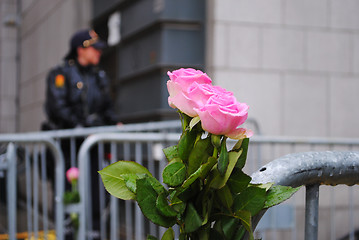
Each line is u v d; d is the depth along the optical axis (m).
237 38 7.40
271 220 5.48
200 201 1.20
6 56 13.76
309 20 7.68
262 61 7.48
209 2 7.41
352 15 7.84
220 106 1.12
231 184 1.19
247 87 7.41
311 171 1.38
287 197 1.20
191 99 1.15
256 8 7.48
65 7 10.23
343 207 7.59
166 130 7.01
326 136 7.70
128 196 1.23
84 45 6.34
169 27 7.52
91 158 5.86
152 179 1.21
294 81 7.60
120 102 8.95
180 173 1.19
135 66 8.31
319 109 7.69
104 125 6.61
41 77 11.71
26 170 5.26
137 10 8.20
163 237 1.23
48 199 9.52
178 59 7.54
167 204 1.18
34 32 12.46
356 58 7.84
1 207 9.16
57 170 4.89
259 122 7.45
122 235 6.85
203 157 1.19
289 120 7.56
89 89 6.39
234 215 1.18
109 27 9.18
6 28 13.77
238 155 1.17
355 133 7.80
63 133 5.65
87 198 4.94
